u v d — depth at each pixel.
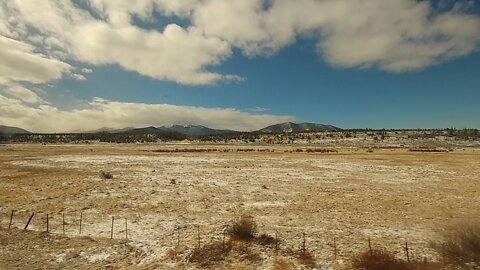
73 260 15.16
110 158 66.94
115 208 25.06
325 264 14.35
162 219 22.08
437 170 46.88
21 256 15.60
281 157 68.81
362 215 23.00
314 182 36.94
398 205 25.94
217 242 17.11
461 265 13.54
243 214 23.31
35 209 24.64
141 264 14.68
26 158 66.25
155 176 41.47
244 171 46.31
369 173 44.06
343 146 127.25
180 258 15.21
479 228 16.48
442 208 24.88
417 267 13.31
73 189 32.44
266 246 16.52
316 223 21.06
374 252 14.78
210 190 32.16
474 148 112.12
